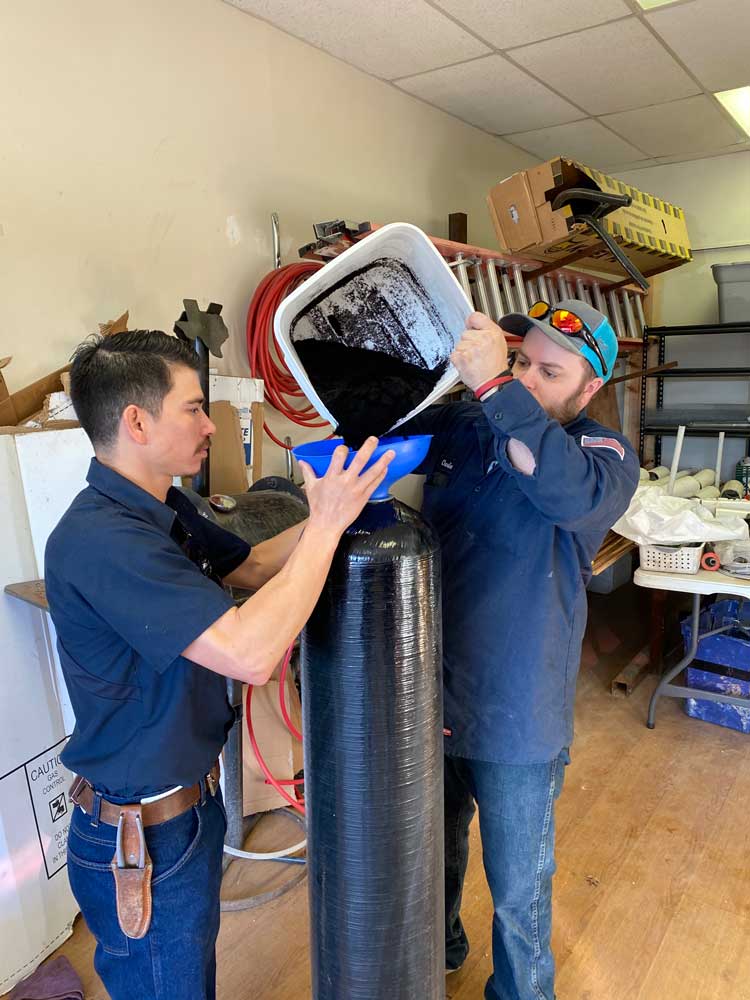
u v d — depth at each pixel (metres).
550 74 2.98
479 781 1.42
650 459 4.78
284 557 1.35
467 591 1.37
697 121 3.63
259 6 2.39
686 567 2.87
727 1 2.38
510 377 1.07
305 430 2.92
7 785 1.74
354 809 1.12
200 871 1.15
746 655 2.92
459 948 1.73
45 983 1.73
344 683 1.09
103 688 1.05
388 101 3.12
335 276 1.01
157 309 2.28
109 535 1.00
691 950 1.84
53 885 1.86
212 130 2.38
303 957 1.84
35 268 1.94
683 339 4.63
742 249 4.36
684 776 2.63
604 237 2.52
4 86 1.82
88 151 2.03
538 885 1.42
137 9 2.11
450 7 2.40
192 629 0.94
